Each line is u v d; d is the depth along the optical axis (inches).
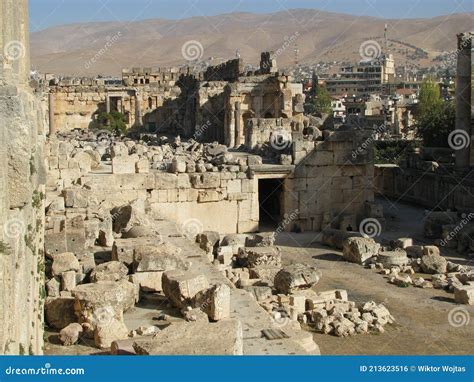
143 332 741.3
